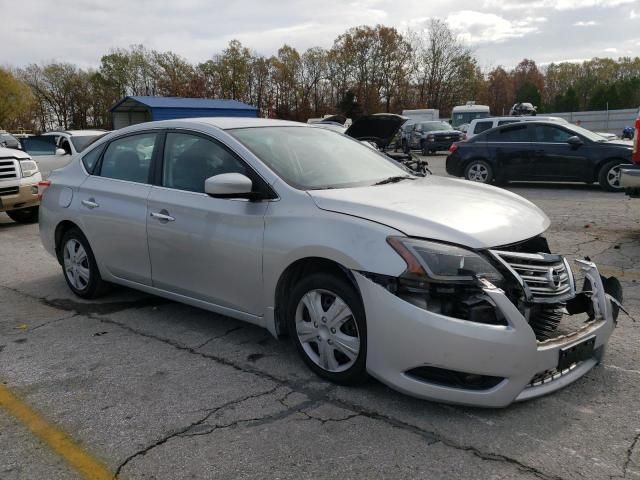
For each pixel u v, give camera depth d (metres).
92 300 5.41
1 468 2.78
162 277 4.48
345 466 2.71
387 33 69.25
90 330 4.62
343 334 3.38
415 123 31.09
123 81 76.94
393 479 2.60
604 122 39.16
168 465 2.76
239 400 3.37
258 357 3.99
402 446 2.85
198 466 2.74
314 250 3.35
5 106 65.19
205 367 3.85
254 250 3.71
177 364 3.91
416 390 3.03
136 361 3.98
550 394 3.32
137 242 4.59
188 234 4.13
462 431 2.97
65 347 4.28
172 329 4.59
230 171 3.98
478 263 2.97
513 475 2.60
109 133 5.24
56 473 2.73
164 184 4.45
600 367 3.65
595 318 3.39
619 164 11.47
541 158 12.28
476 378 2.98
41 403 3.41
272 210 3.65
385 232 3.12
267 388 3.51
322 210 3.43
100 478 2.68
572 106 75.38
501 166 12.74
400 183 4.01
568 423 3.02
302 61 71.38
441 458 2.75
